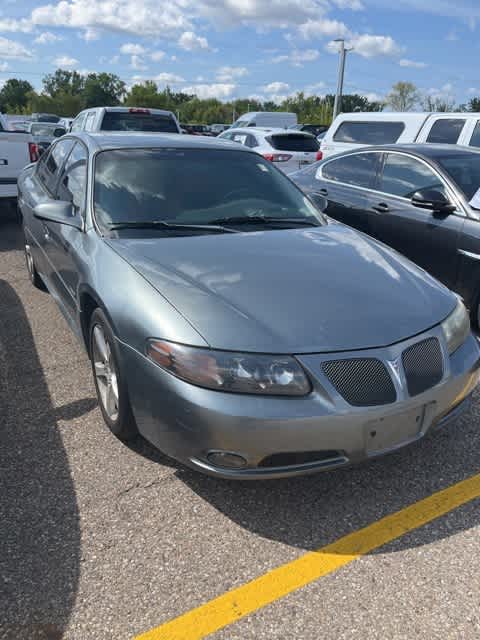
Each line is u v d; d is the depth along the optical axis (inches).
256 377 90.3
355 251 127.5
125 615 80.4
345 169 241.9
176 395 93.0
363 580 87.4
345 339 95.1
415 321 102.7
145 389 99.0
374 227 216.1
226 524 98.6
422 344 100.6
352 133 385.1
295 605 82.7
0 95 4852.4
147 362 97.9
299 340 93.6
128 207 134.8
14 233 326.6
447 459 118.0
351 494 107.0
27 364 157.2
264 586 86.0
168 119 466.3
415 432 99.5
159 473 111.0
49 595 83.3
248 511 101.9
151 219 133.0
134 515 100.0
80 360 159.9
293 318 97.3
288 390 90.4
